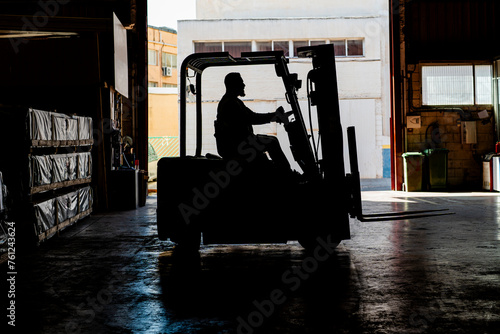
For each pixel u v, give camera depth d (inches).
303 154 262.1
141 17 619.2
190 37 1065.5
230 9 1134.4
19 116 297.4
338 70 1058.1
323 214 260.8
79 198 396.8
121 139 552.1
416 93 696.4
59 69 474.9
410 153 674.8
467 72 697.0
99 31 474.9
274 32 1064.2
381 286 210.7
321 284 215.5
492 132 697.6
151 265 257.1
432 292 200.7
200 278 229.1
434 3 689.6
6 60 472.7
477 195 602.5
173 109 1283.2
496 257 263.4
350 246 299.0
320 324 165.6
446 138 699.4
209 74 1044.5
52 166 335.3
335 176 261.3
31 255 283.7
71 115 390.0
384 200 557.9
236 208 263.3
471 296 194.7
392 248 291.1
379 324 164.7
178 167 269.1
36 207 300.5
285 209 261.7
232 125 261.6
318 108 263.1
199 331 161.2
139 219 430.6
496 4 689.0
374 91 1056.2
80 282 224.5
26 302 194.9
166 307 186.9
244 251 291.9
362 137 1059.3
